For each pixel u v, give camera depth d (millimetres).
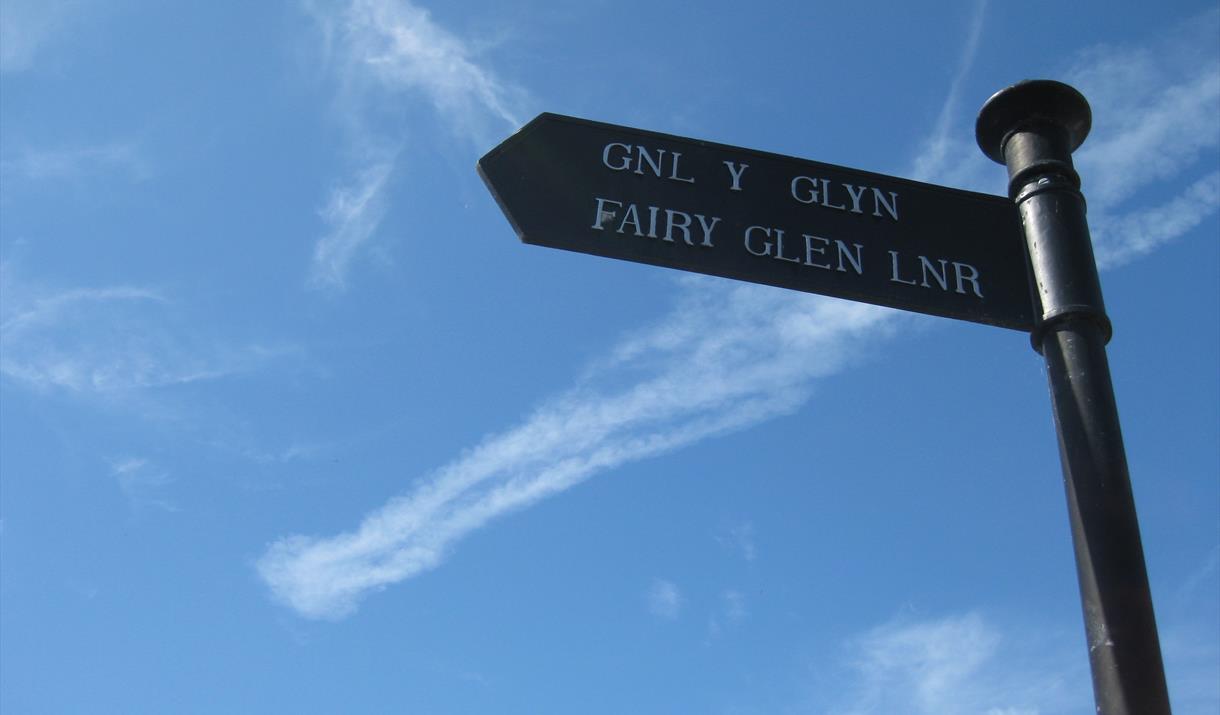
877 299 2793
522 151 2879
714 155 2916
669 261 2803
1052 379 2674
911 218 2877
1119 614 2424
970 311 2785
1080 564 2494
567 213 2824
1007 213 2885
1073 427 2594
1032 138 2896
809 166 2922
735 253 2818
